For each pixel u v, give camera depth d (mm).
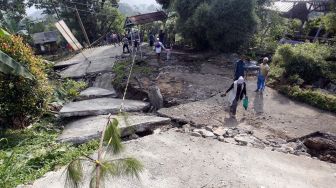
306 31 20828
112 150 2400
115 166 2109
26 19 33750
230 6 15680
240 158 6641
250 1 15703
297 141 7785
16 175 5797
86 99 11430
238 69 10094
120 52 19266
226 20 16047
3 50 8297
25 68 7848
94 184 2055
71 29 36062
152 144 7168
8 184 5453
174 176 5863
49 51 36031
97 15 36406
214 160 6508
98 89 12602
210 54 17266
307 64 12578
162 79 12734
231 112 9391
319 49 13875
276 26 20062
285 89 11180
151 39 19984
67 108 9648
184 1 17797
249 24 16156
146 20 23266
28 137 7898
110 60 17000
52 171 6027
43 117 9523
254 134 8023
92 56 19234
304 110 9742
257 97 10930
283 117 9188
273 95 11156
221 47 16984
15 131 8562
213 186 5574
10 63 7414
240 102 10406
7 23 20547
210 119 8953
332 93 11156
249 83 12508
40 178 5773
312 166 6492
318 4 23094
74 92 11883
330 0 19906
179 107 9859
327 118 9102
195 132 7891
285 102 10453
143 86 11875
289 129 8375
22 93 8516
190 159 6520
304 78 12695
